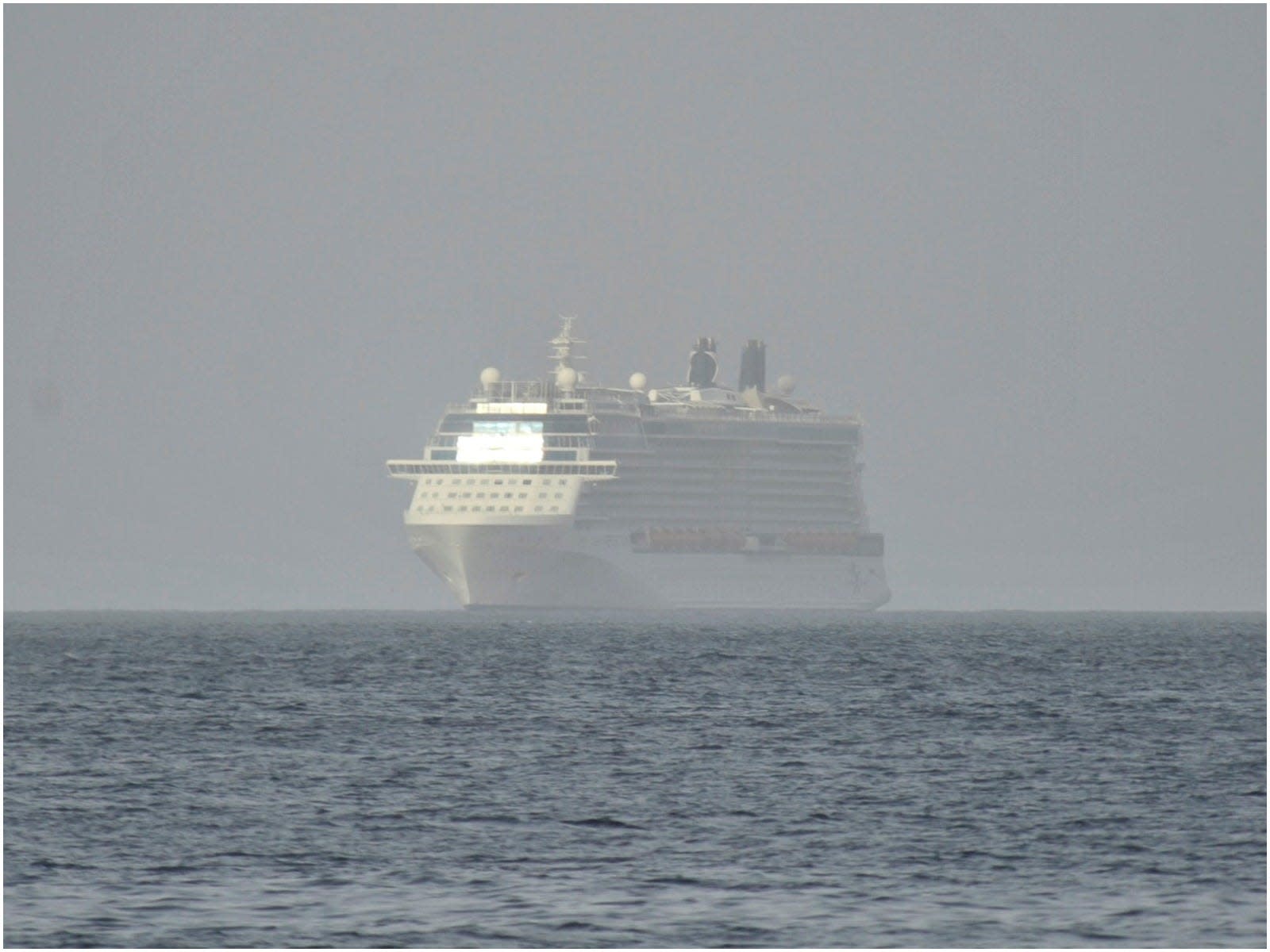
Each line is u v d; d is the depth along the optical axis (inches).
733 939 7711.6
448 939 7711.6
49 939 7691.9
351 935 7765.8
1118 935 7755.9
